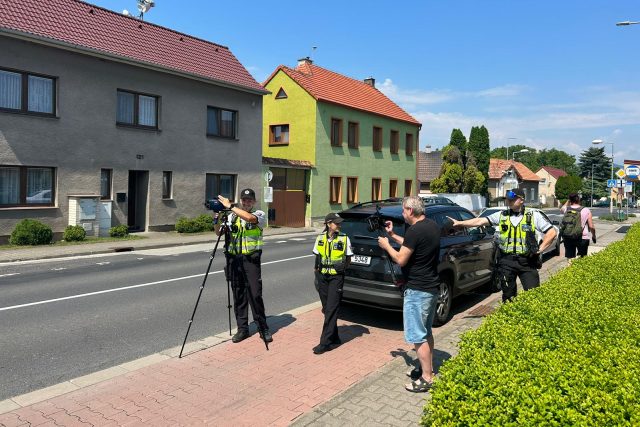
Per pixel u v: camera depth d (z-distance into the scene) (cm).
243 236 600
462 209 833
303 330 656
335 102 2709
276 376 496
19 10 1523
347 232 710
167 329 662
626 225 2817
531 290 524
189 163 1986
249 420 402
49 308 762
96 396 448
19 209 1468
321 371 510
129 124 1766
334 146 2748
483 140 4184
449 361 328
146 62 1766
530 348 346
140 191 1862
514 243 605
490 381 286
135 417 407
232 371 509
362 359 548
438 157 4966
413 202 454
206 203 611
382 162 3152
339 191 2820
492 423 248
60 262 1241
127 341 610
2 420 401
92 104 1642
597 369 296
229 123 2188
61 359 546
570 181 6888
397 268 650
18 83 1467
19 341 605
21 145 1467
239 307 612
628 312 446
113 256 1363
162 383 477
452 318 744
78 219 1582
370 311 776
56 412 416
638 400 255
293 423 385
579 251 1044
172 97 1909
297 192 2533
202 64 2059
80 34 1644
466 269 770
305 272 1120
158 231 1877
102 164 1680
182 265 1198
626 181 3388
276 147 2769
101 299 827
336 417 393
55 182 1559
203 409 421
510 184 3056
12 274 1060
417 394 438
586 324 400
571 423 241
